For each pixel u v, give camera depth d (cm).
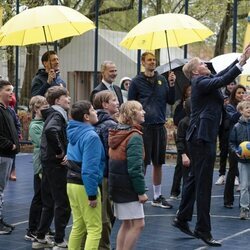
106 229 667
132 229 607
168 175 1361
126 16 2048
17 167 1474
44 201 726
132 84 970
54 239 722
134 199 599
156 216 924
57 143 686
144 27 901
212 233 819
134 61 1716
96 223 604
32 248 737
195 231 759
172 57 1680
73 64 1778
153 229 839
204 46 1811
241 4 1789
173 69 1218
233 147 916
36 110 772
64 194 702
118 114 671
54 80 878
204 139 725
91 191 589
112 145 603
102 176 621
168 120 1551
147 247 743
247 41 1322
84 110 607
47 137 691
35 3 1819
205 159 732
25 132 1742
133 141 590
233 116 973
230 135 928
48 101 714
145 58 961
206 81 714
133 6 1945
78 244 623
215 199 1070
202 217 747
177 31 971
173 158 1575
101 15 2044
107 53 1750
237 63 702
